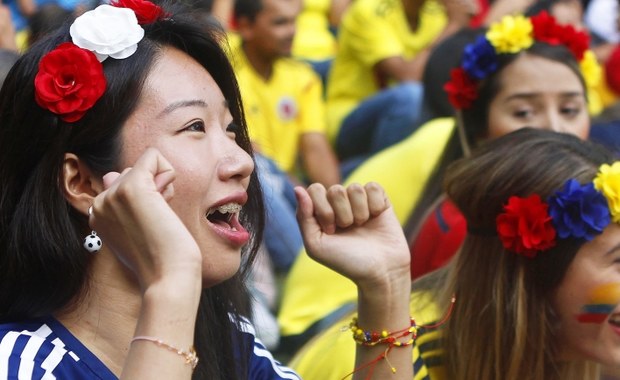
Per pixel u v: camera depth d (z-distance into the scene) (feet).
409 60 34.09
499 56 22.57
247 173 12.35
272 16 30.22
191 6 13.62
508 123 22.56
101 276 12.25
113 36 12.05
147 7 12.64
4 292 12.39
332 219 13.56
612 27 41.06
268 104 30.81
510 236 15.80
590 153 16.12
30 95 12.10
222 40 13.62
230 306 13.98
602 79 35.24
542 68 22.39
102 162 12.05
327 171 31.86
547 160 15.92
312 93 32.09
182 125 12.09
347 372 15.99
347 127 32.35
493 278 16.19
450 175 16.70
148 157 11.02
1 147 12.28
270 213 24.43
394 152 24.48
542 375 15.99
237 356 13.98
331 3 38.27
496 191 16.02
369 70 34.17
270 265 26.08
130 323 12.28
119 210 10.82
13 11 31.78
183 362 10.55
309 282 23.99
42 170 12.10
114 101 11.97
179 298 10.61
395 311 13.79
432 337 16.42
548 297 15.97
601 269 15.64
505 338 16.03
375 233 13.80
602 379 18.67
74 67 11.91
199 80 12.37
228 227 12.39
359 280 13.62
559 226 15.56
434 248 20.53
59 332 12.16
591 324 15.74
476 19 35.73
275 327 23.94
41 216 12.09
